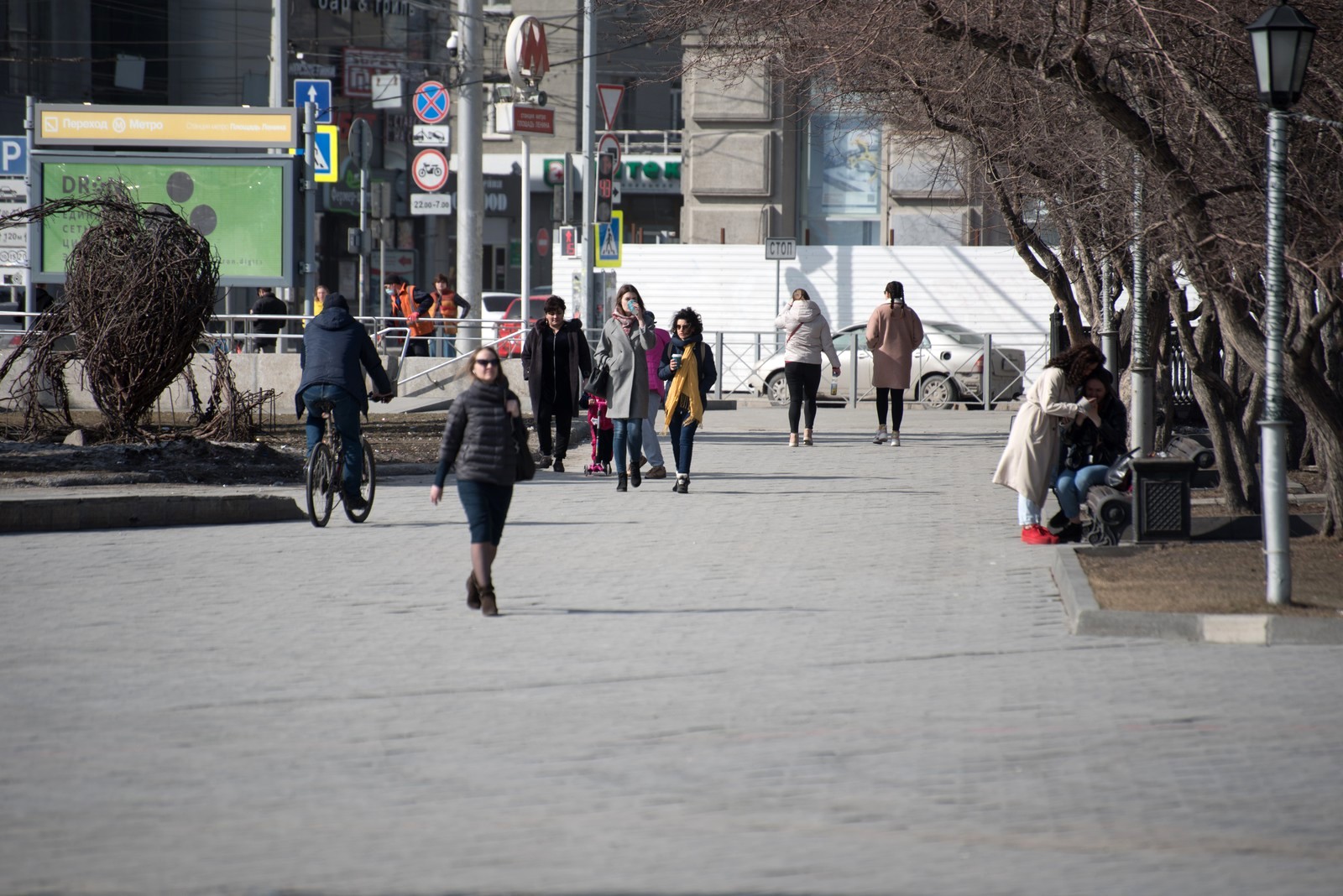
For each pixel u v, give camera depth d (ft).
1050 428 157.69
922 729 85.87
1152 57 147.13
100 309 218.38
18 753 80.38
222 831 67.82
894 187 462.60
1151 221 161.07
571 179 400.06
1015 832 68.18
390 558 148.15
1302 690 95.86
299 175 529.04
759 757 80.02
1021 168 202.08
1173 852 65.57
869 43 169.78
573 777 76.33
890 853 65.26
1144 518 146.20
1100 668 102.22
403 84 652.07
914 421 329.72
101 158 321.93
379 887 60.85
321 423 171.63
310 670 100.17
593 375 207.51
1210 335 169.07
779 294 409.49
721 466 237.66
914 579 136.77
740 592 129.80
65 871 62.59
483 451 119.65
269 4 650.43
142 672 99.60
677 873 62.54
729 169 483.51
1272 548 117.60
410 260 556.10
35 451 204.44
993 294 422.00
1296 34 116.16
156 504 172.24
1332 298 138.10
